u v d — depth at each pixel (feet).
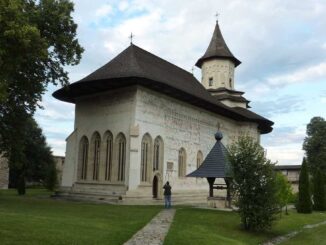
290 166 221.87
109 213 63.57
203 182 118.11
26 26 56.90
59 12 74.95
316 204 112.68
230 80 154.20
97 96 104.37
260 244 51.88
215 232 52.65
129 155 92.43
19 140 85.66
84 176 104.99
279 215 78.02
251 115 142.51
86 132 105.40
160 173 101.14
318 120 223.92
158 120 101.55
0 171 159.12
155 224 53.67
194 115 117.08
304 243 54.90
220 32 158.81
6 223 42.60
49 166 181.57
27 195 112.37
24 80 77.97
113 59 104.99
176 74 121.39
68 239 37.52
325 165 205.67
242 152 59.57
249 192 58.18
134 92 95.30
